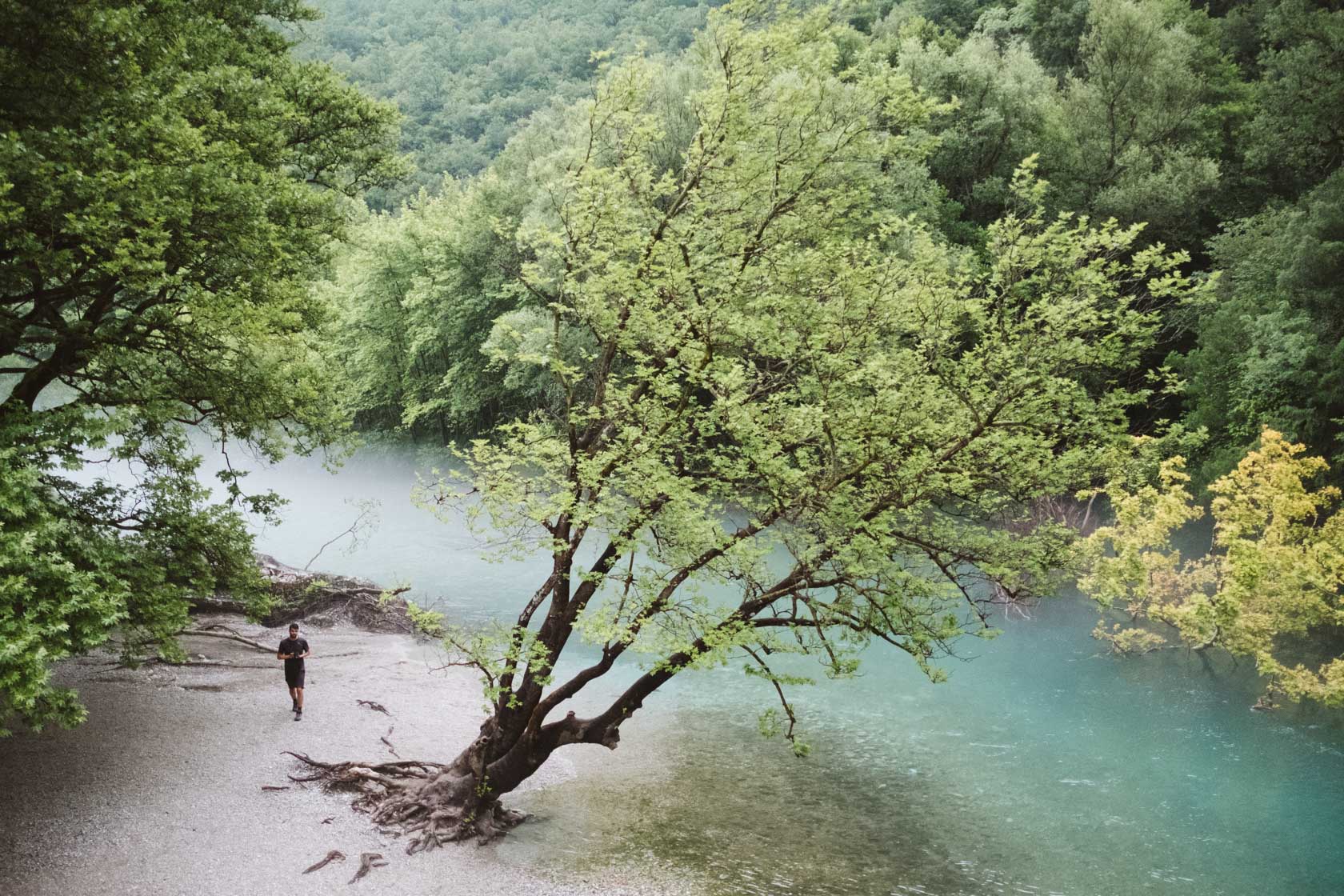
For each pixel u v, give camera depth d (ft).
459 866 43.86
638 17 381.81
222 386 52.37
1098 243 42.78
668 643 42.09
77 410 39.86
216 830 44.80
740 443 44.14
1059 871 45.16
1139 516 76.64
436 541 129.70
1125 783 55.62
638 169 48.39
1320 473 89.71
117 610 36.63
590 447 47.70
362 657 77.97
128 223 38.19
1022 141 142.51
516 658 43.55
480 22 468.75
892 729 64.59
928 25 188.96
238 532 52.26
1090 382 53.21
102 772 50.26
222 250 46.06
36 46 40.22
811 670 78.18
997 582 45.09
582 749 60.85
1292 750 60.39
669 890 42.57
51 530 34.24
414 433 185.78
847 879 44.06
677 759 59.16
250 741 56.65
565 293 48.98
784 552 104.63
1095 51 146.92
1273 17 124.26
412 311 169.68
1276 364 93.71
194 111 46.50
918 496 41.83
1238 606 69.46
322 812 47.75
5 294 44.65
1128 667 77.71
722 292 44.24
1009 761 59.06
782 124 46.73
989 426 41.39
